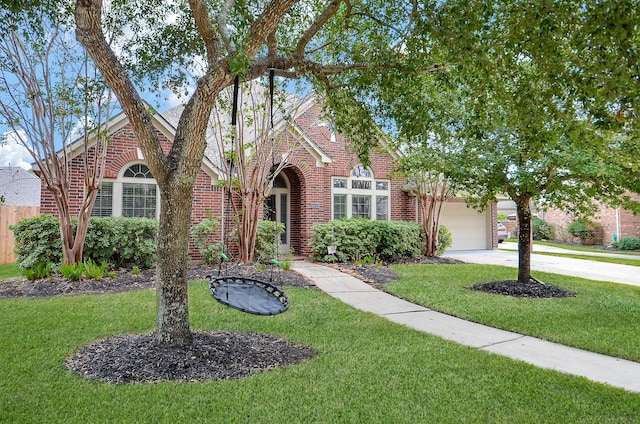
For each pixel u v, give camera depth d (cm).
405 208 1677
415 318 714
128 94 452
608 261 1664
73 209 1121
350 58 697
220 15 523
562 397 394
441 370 459
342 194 1555
